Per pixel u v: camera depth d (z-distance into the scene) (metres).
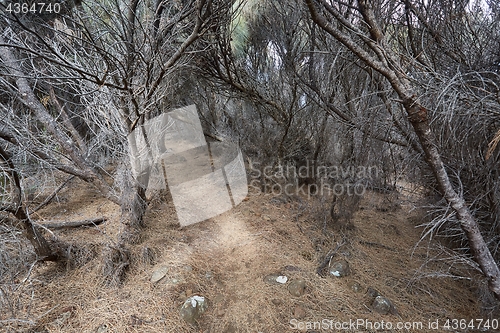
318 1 1.51
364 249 2.53
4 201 1.90
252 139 3.48
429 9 1.94
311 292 1.97
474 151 1.93
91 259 2.20
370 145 2.34
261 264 2.21
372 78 2.08
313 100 2.76
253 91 3.23
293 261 2.26
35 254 2.00
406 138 2.12
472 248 1.65
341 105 2.52
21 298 1.82
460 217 1.62
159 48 2.19
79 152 2.58
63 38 1.97
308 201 3.18
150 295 1.89
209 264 2.18
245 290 1.96
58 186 3.09
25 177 2.67
